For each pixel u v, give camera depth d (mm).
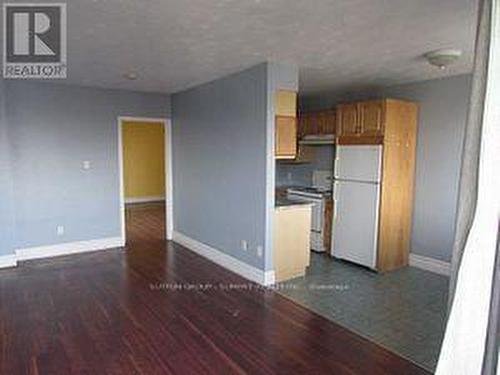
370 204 4543
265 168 3889
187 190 5574
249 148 4113
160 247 5648
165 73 4266
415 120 4691
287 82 3854
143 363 2586
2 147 4484
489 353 1386
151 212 8750
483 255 1366
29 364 2561
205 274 4426
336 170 4949
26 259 4945
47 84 4910
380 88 5145
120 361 2607
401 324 3184
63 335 2955
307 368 2549
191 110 5297
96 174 5391
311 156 6066
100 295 3766
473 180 1421
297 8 2350
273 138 3854
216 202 4824
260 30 2770
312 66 3900
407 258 4859
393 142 4469
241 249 4379
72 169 5199
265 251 4004
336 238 5004
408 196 4746
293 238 4250
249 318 3277
